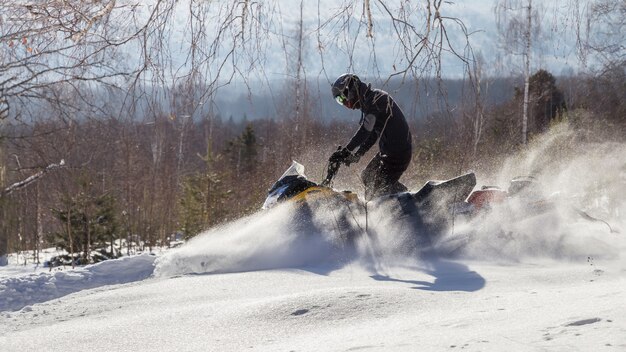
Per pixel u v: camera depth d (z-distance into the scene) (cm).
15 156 2503
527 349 402
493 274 836
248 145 3909
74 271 1059
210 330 597
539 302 564
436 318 545
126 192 2358
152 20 580
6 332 687
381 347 455
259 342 550
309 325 586
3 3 601
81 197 1919
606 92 2473
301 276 872
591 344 396
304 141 1373
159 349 554
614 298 535
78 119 2039
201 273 994
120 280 1046
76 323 693
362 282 819
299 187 1016
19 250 2316
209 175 2100
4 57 1052
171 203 2430
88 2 597
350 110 965
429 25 549
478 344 425
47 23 606
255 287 811
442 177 1319
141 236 2369
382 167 1006
